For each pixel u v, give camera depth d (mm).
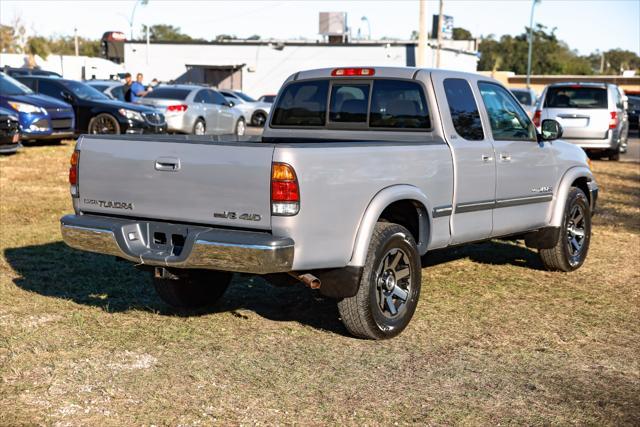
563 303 6559
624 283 7340
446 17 48375
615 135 18750
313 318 5980
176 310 6125
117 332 5465
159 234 5191
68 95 19188
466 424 4109
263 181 4711
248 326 5734
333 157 4930
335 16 49781
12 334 5355
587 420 4195
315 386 4574
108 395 4367
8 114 15000
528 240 7523
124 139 5254
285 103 6828
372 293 5262
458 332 5695
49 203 10820
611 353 5305
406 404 4344
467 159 6180
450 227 6094
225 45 49469
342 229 5035
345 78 6516
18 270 7152
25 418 4031
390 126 6293
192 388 4500
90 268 7316
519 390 4598
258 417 4125
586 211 7824
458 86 6371
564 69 97875
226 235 4793
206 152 4898
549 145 7324
